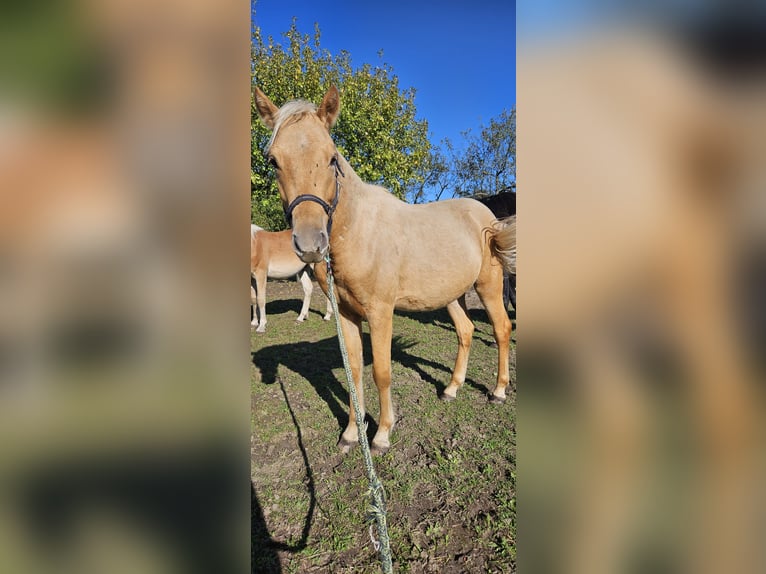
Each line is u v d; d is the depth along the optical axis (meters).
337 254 2.30
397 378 3.90
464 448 2.66
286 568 1.79
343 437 2.74
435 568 1.77
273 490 2.30
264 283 6.18
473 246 2.98
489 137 23.47
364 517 2.08
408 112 11.16
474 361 4.37
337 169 2.08
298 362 4.52
